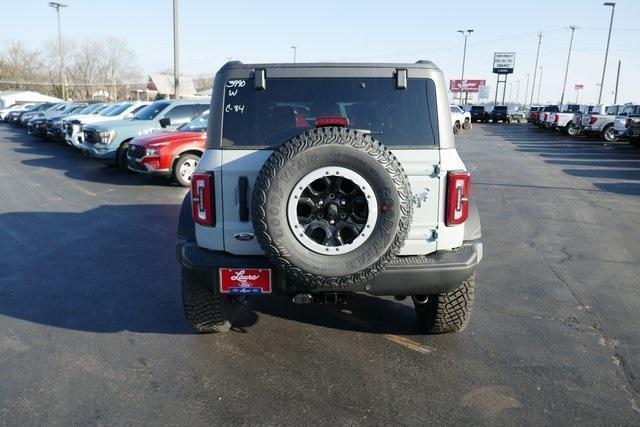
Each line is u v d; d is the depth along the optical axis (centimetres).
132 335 420
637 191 1148
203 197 347
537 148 2252
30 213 874
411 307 483
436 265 344
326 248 317
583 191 1145
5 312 463
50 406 321
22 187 1130
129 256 632
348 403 326
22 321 445
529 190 1152
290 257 314
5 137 2539
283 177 309
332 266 316
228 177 345
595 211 930
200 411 317
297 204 314
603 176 1380
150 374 359
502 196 1077
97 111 2186
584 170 1504
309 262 316
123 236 727
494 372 366
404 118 357
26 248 664
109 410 317
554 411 320
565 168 1551
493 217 876
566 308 484
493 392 340
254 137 354
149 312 466
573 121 3119
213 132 355
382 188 311
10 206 931
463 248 364
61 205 943
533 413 318
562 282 554
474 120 5300
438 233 353
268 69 359
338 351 395
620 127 2211
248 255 352
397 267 340
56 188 1122
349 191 320
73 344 404
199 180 346
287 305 484
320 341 411
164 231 758
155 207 933
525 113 6094
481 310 477
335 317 458
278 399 330
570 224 826
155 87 7162
